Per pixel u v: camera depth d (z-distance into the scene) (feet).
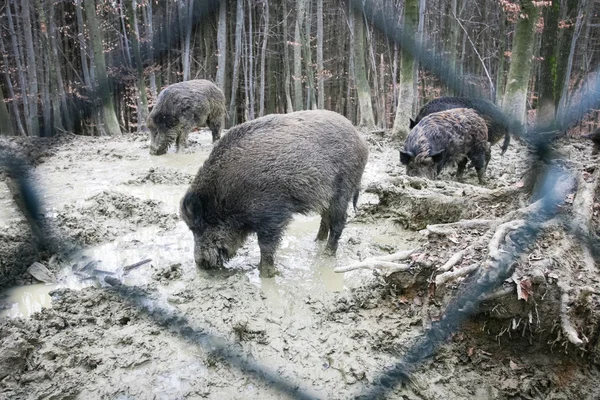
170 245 17.22
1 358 10.36
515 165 28.07
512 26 37.11
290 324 12.39
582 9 40.96
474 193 17.98
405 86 35.68
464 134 25.16
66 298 13.29
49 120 34.76
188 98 32.30
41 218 17.71
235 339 11.76
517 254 11.49
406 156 24.57
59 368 10.62
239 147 13.83
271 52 64.28
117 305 13.15
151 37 21.42
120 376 10.51
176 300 13.32
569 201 13.80
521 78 27.09
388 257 12.97
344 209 15.78
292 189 13.91
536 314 10.71
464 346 11.30
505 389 10.33
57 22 42.29
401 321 12.38
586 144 25.12
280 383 10.39
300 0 52.08
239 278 14.51
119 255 16.35
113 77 20.12
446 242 13.32
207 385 10.31
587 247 12.28
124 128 46.14
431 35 37.63
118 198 21.45
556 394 10.19
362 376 10.65
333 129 15.02
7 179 20.38
